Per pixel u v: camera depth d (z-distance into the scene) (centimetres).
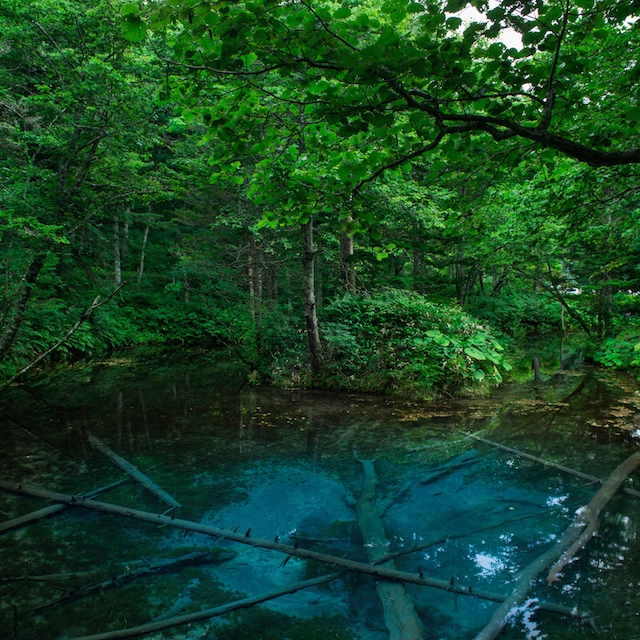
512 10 183
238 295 1616
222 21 187
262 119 262
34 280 887
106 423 709
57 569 327
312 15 182
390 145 268
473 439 638
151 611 285
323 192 288
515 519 406
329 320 1112
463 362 932
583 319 1669
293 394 937
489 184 320
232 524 397
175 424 709
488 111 233
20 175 878
